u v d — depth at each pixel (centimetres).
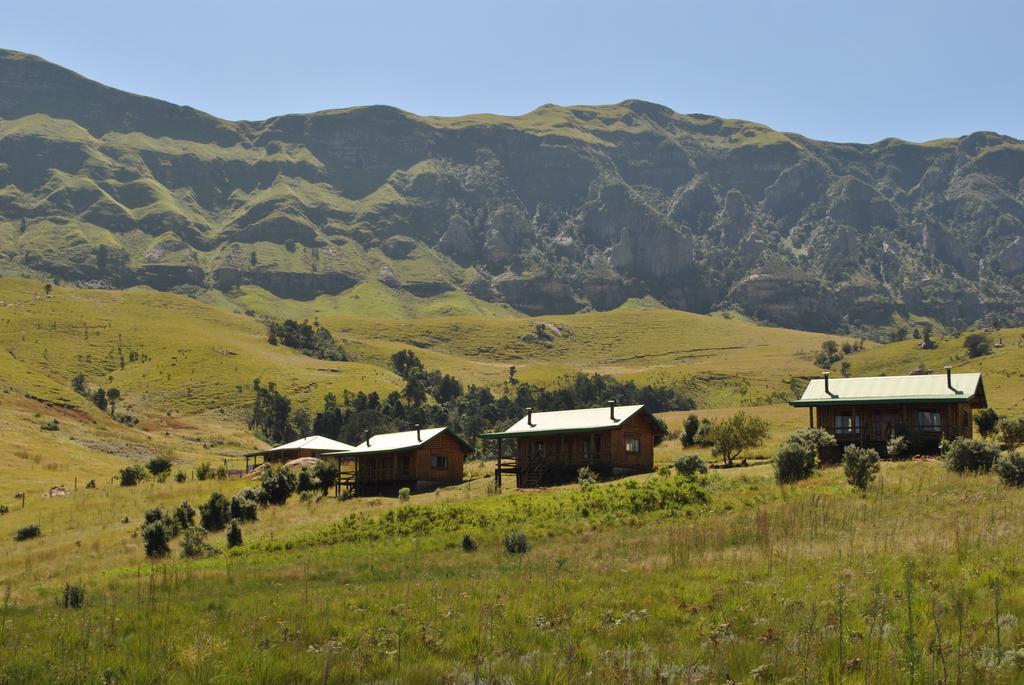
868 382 5878
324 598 2412
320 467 7406
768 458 6138
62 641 1788
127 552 4472
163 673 1583
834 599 1769
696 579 2206
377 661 1568
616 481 5619
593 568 2545
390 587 2541
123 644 1859
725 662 1396
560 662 1460
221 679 1509
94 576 3716
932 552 2209
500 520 4094
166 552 4341
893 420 5656
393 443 7512
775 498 3844
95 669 1592
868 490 3722
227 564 3544
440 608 2053
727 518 3375
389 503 5856
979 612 1616
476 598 2136
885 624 1561
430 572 2920
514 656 1547
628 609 1927
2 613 2403
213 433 16212
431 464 7306
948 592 1803
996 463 3862
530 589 2202
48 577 3822
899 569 2044
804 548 2495
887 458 5466
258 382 19650
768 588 1994
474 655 1576
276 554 3997
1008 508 2855
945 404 5516
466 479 7581
